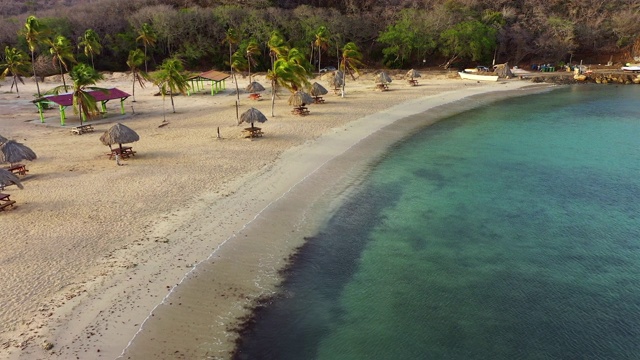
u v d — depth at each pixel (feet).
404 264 59.82
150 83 230.48
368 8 294.05
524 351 43.88
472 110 160.66
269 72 145.07
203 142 114.62
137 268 55.72
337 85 182.80
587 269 58.34
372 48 279.28
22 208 73.36
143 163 97.35
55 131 132.46
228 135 121.60
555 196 82.43
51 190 81.41
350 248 64.08
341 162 99.14
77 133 128.06
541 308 50.39
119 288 51.55
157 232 65.10
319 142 113.29
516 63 276.41
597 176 92.84
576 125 138.62
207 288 52.90
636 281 55.57
